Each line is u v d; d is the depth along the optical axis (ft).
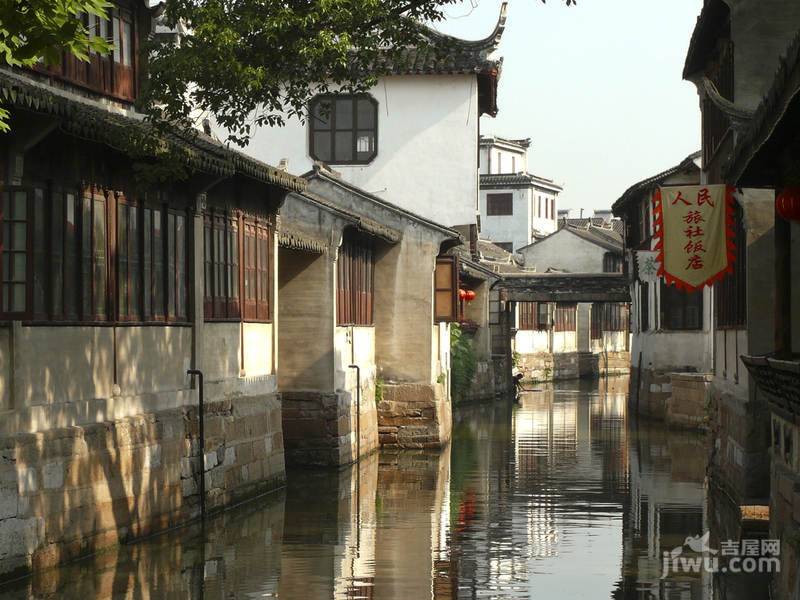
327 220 87.81
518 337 235.40
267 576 49.78
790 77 39.81
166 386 61.11
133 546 55.36
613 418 142.00
